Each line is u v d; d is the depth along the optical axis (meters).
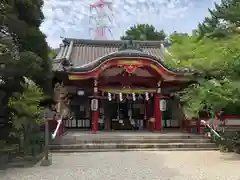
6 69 12.12
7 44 11.66
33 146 14.94
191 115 18.92
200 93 15.15
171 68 19.98
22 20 12.95
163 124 24.66
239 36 14.19
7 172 10.88
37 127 18.19
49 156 14.22
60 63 21.47
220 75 15.66
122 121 24.25
